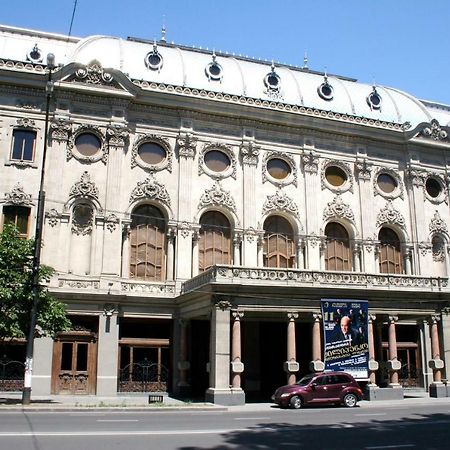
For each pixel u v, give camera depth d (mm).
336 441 14812
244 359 36031
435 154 44031
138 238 35469
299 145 39781
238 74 41094
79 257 33719
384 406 27719
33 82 34250
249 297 29906
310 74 45062
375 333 37438
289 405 26281
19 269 26469
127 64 38156
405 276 33750
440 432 16875
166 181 36219
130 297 33469
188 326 34438
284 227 38812
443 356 33719
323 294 31453
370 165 41469
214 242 36906
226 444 13906
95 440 13914
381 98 45375
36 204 33250
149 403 26703
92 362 32562
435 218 42812
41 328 27219
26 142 34125
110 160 34906
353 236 40031
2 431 15227
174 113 37094
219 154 37969
